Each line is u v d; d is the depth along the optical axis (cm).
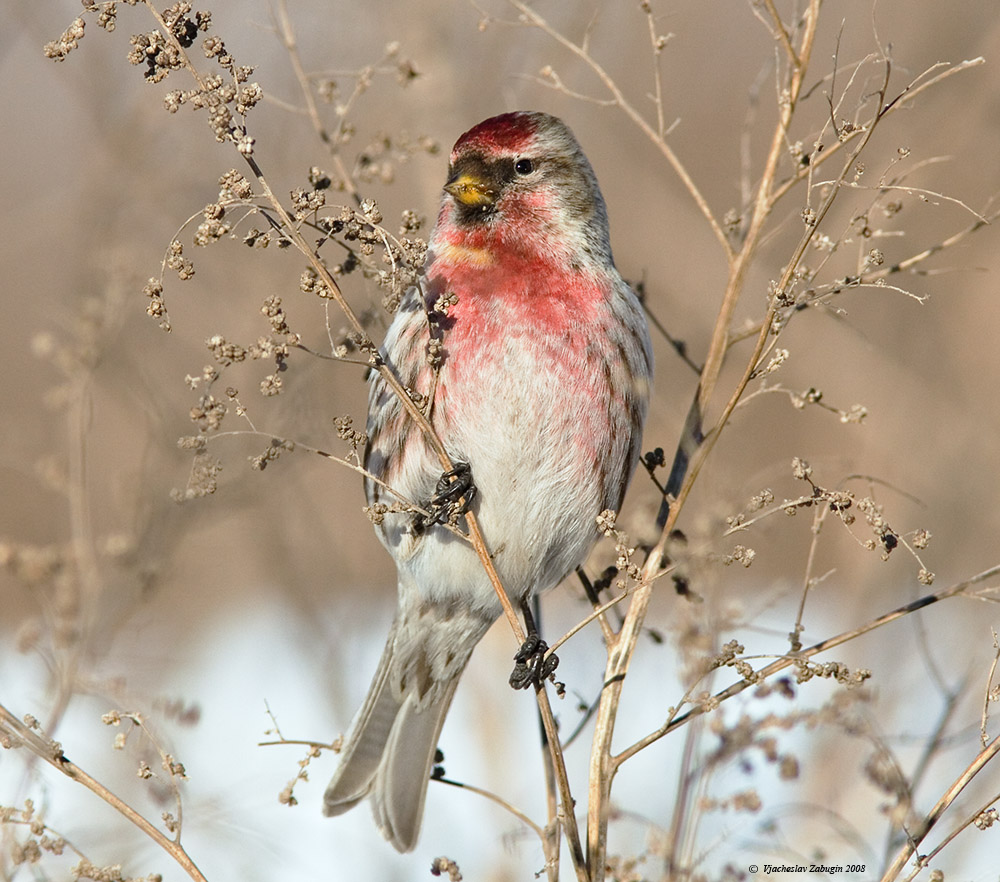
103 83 1059
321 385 899
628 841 802
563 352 695
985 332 1162
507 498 695
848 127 568
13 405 1242
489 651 988
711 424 998
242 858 812
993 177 1125
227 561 1245
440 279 707
